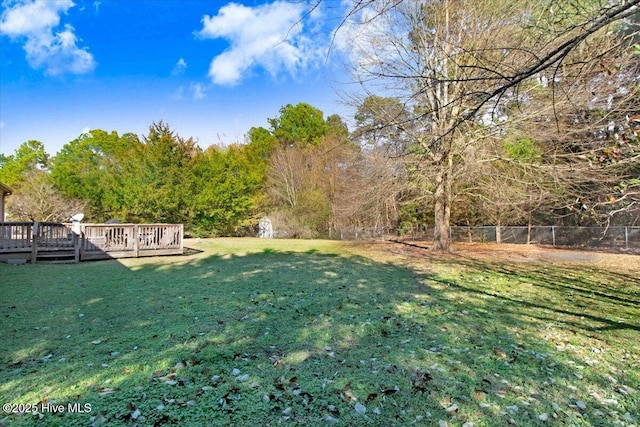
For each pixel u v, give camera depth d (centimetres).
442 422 210
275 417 213
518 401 236
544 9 328
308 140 2902
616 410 226
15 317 405
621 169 800
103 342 331
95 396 232
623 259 1021
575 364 297
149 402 226
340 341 345
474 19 838
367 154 1365
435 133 985
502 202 1111
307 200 2153
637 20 386
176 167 1833
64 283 612
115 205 1778
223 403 226
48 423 201
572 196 995
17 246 877
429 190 1285
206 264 880
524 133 965
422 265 898
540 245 1459
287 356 306
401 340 349
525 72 228
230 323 396
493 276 736
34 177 2053
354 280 673
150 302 485
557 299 534
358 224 1964
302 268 823
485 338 357
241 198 2088
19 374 262
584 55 394
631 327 398
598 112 736
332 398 236
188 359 294
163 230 1073
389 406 228
